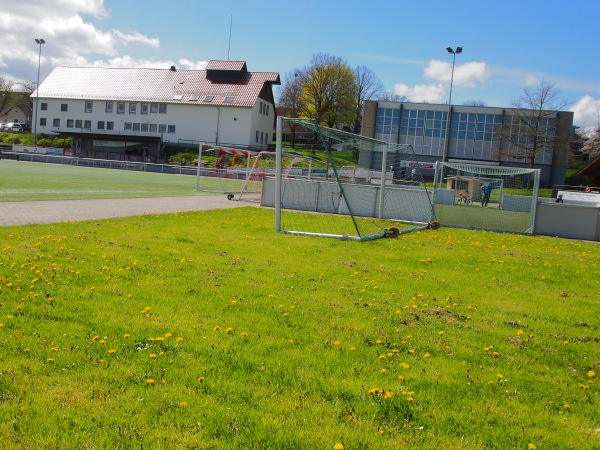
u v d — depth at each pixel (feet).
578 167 282.77
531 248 51.60
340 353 17.17
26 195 68.49
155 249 33.55
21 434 11.11
